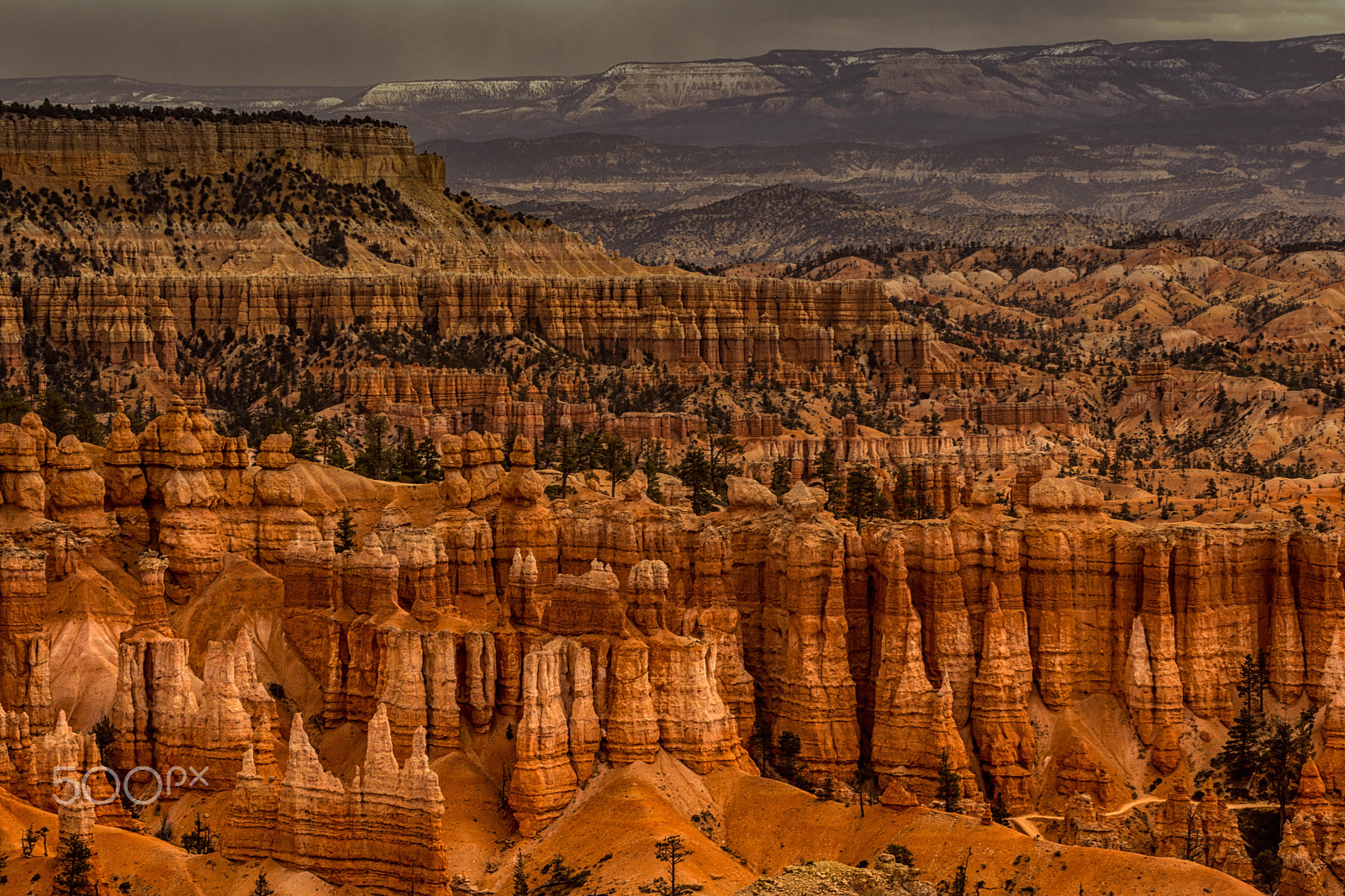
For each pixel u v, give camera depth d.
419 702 187.62
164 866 165.38
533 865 172.75
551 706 181.75
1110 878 164.88
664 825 173.50
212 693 184.62
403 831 165.88
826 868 151.88
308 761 168.62
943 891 167.50
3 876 158.00
